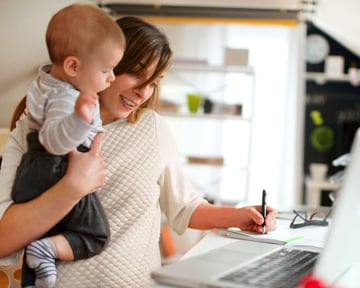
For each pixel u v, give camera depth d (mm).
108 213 1197
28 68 2018
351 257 811
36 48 1924
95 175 1083
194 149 4227
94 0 3666
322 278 752
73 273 1143
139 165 1254
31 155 1094
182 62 3740
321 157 4680
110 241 1182
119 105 1245
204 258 949
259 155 4191
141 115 1324
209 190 4082
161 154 1324
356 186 748
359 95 4684
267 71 4168
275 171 4180
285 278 843
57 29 1097
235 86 4129
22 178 1082
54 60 1109
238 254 1006
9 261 1109
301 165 4293
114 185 1215
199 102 3830
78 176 1053
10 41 1884
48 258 1096
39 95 1101
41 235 1088
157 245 1303
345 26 3904
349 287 844
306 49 4680
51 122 1024
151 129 1317
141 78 1229
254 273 857
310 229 1458
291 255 1044
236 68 3715
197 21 4043
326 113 4680
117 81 1221
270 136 4176
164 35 1272
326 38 4676
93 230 1134
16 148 1149
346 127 4441
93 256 1155
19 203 1079
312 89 4684
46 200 1041
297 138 4168
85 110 979
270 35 4152
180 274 821
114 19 1219
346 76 4426
